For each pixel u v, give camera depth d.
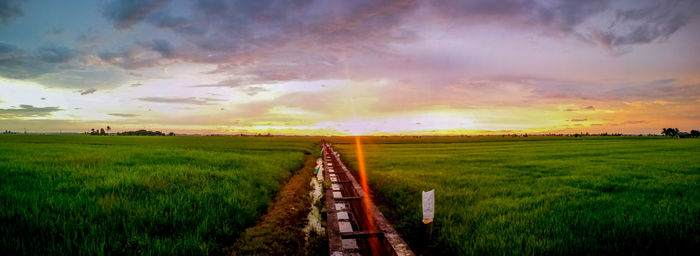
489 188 9.41
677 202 6.96
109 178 8.75
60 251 3.96
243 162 15.05
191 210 6.06
